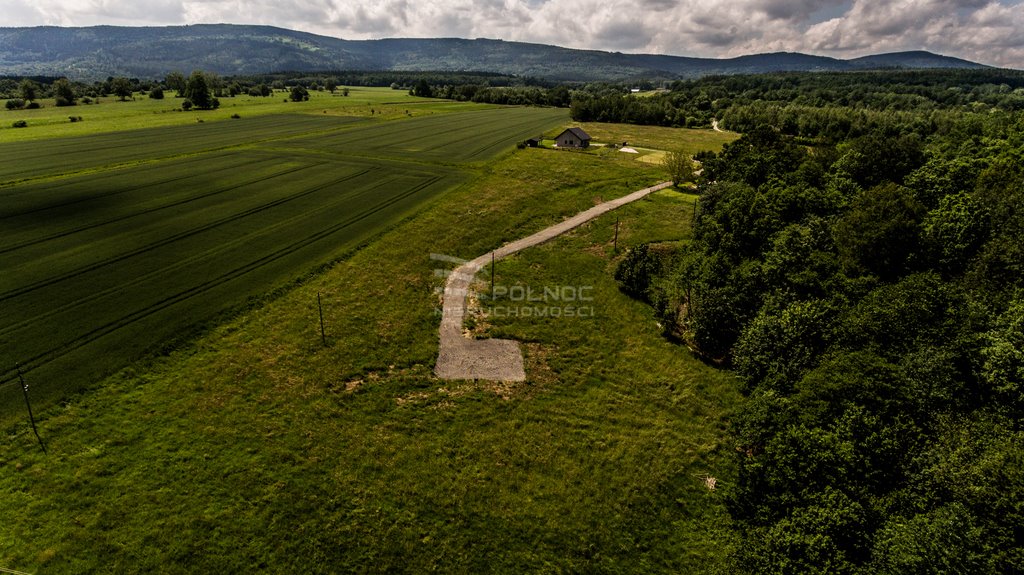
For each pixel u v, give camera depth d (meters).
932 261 42.16
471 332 45.06
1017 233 39.75
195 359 37.16
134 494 26.84
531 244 64.81
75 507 25.88
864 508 23.48
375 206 73.25
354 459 30.67
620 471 31.73
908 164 66.88
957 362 28.91
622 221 74.44
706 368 41.97
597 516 28.70
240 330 41.03
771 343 36.31
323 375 37.25
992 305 33.91
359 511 27.50
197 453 29.66
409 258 57.53
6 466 27.53
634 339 45.91
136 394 33.31
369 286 50.41
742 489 28.23
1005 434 24.25
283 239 59.00
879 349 31.48
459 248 61.72
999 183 52.06
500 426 34.56
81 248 53.19
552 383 39.44
